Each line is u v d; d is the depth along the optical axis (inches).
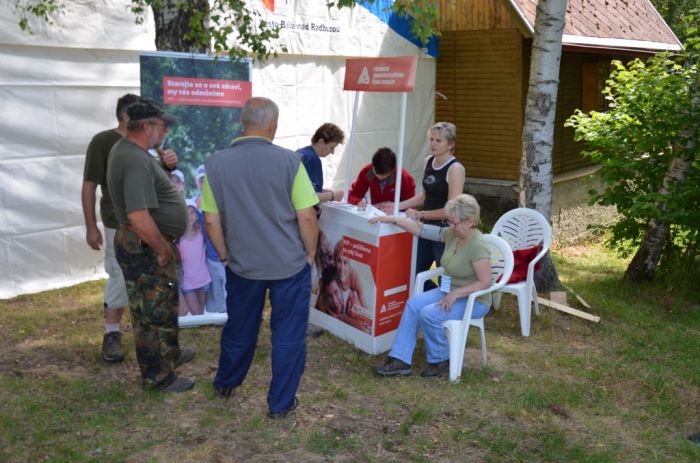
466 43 419.8
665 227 312.8
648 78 303.7
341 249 214.2
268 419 165.5
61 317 234.1
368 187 241.9
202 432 158.6
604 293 300.4
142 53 209.2
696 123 286.4
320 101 366.6
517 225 255.9
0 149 253.4
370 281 205.6
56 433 153.9
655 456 160.2
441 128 216.2
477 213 192.9
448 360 198.4
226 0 233.9
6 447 147.0
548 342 233.3
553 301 266.2
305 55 352.8
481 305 199.5
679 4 766.5
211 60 218.8
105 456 146.3
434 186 219.9
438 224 219.9
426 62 422.9
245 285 160.9
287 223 156.7
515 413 175.6
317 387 185.9
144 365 172.4
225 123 223.6
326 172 373.7
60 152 270.5
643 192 308.3
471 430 166.1
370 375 196.2
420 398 181.8
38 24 256.1
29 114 260.2
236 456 149.6
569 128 466.6
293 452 152.3
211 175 156.4
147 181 156.4
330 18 358.3
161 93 212.8
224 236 161.5
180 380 177.6
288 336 162.1
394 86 200.5
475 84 421.1
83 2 267.6
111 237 187.6
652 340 241.4
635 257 322.0
